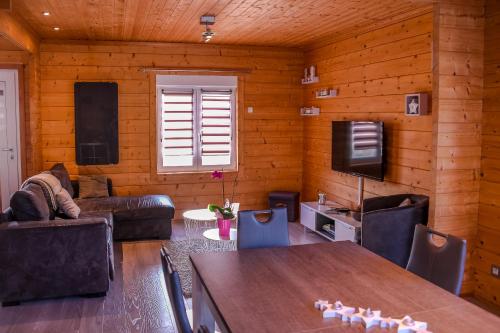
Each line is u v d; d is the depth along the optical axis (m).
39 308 3.97
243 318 2.06
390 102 5.24
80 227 4.10
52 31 6.04
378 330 1.97
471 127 4.05
